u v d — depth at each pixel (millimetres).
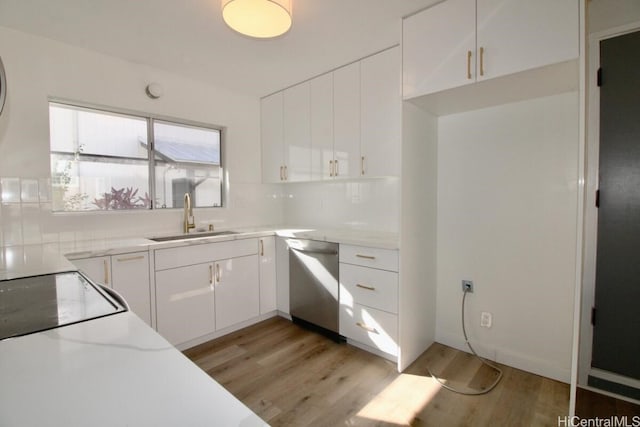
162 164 2852
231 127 3227
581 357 1899
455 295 2422
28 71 2098
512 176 2131
